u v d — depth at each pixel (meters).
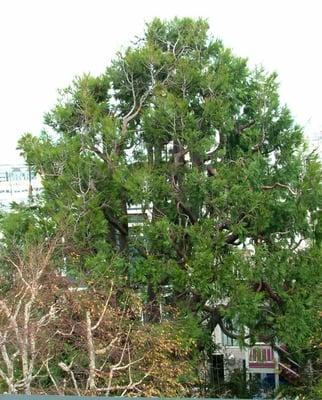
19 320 12.91
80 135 18.50
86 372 13.45
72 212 17.62
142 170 17.56
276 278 17.48
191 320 17.38
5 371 12.61
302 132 19.00
